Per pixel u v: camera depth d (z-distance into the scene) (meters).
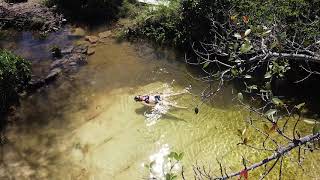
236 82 13.38
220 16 13.38
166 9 16.33
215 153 11.08
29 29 16.70
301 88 13.05
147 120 12.30
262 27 5.44
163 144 11.48
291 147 4.36
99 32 16.50
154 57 15.23
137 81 14.06
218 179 4.55
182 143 11.47
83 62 14.95
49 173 10.88
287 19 11.09
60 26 16.75
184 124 12.06
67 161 11.20
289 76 13.26
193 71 14.38
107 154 11.31
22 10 17.30
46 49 15.55
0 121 12.40
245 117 12.15
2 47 15.61
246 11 12.26
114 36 16.27
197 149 11.24
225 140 11.46
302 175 10.17
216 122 12.09
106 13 17.17
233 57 5.70
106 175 10.73
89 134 11.99
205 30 14.45
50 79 14.02
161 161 10.91
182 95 13.25
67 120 12.53
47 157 11.34
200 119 12.21
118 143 11.62
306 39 8.48
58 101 13.25
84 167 11.00
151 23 16.39
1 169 10.97
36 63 14.76
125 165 10.94
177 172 10.49
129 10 17.30
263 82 13.16
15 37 16.31
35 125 12.36
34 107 12.99
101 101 13.22
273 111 4.62
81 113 12.78
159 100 12.87
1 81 12.53
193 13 14.62
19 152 11.48
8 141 11.79
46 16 17.08
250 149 11.02
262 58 5.37
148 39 16.14
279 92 12.96
